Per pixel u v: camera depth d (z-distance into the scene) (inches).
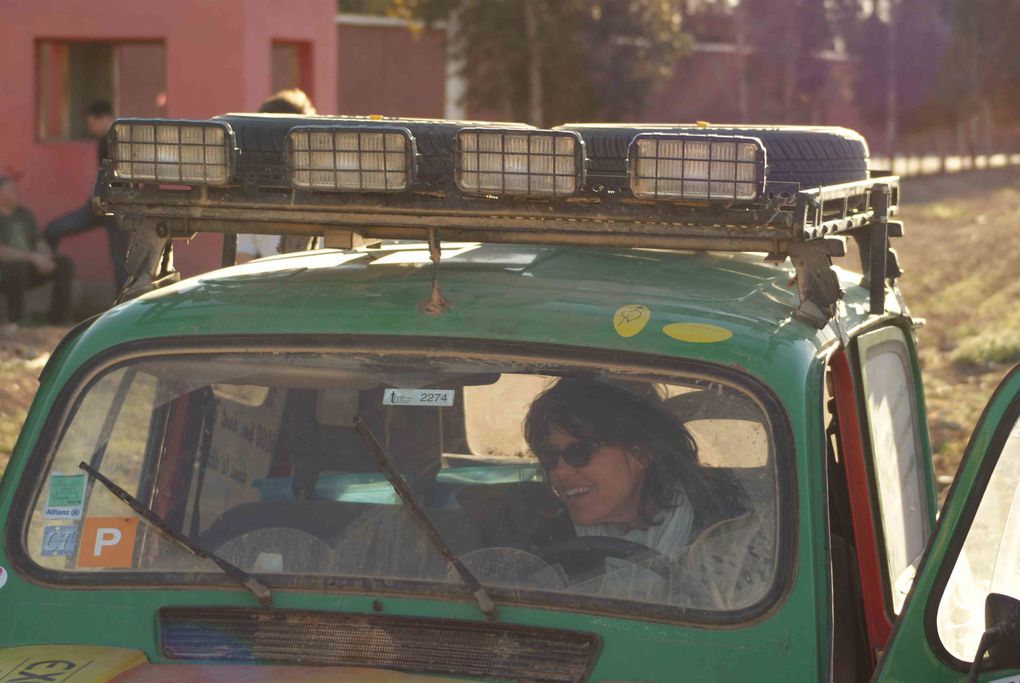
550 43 1771.7
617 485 124.9
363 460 130.0
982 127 3531.0
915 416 177.9
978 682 111.0
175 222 141.8
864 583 148.0
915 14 3186.5
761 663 115.3
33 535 130.0
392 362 130.0
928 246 1266.0
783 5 2859.3
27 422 135.7
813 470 121.0
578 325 128.9
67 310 675.4
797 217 123.1
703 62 2731.3
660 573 120.5
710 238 126.8
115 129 133.3
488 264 144.3
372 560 124.9
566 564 122.5
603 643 117.7
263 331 132.9
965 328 740.0
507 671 117.6
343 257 154.6
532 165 125.2
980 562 116.1
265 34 838.5
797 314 132.8
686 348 125.7
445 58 1788.9
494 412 127.8
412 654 119.6
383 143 127.6
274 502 129.7
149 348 134.5
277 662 120.5
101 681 115.6
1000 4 3181.6
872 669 150.5
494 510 126.0
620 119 1854.1
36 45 835.4
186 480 132.4
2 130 830.5
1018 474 118.4
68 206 845.2
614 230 128.0
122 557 128.6
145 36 824.3
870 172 167.5
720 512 121.4
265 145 138.9
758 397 122.8
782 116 2864.2
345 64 1704.0
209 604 125.1
